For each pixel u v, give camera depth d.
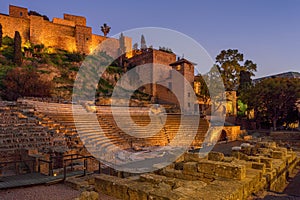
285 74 62.41
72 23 80.19
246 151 14.30
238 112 50.16
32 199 7.74
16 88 36.19
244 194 6.45
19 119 20.97
